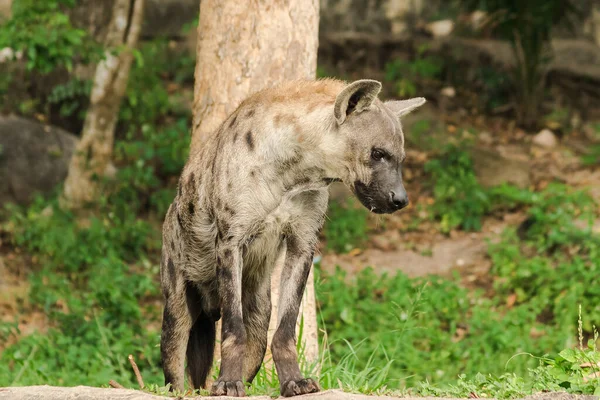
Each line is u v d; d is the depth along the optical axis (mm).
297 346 7785
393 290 12797
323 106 6383
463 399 6102
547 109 21141
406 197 6320
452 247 15148
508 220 15891
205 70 8703
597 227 14633
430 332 11656
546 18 19641
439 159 17922
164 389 6332
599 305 12117
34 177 15859
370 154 6328
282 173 6410
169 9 21156
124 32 15367
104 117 15391
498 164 17656
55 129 16562
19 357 10219
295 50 8547
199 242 6820
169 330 7121
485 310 12328
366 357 10961
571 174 17797
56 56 13086
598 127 19984
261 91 6738
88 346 10719
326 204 6676
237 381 6137
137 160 16516
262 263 6777
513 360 10938
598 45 23109
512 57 21703
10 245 14234
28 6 12969
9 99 17188
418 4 23531
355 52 22156
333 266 14484
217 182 6473
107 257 13750
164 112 18297
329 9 23234
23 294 12836
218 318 7188
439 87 21516
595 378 6160
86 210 15148
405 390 6594
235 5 8516
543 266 13242
